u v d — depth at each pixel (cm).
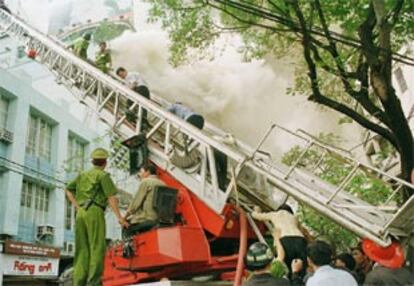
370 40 833
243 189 750
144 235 697
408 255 608
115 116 935
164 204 715
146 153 818
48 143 2552
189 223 735
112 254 766
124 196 1059
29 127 2408
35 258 2194
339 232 1192
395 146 903
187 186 765
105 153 701
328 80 1173
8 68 2784
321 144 691
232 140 786
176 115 851
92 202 672
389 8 795
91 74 1004
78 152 2789
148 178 745
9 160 2112
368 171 682
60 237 2502
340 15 865
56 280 2323
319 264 457
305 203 664
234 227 725
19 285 2192
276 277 484
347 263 606
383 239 584
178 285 612
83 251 664
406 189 767
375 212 639
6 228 2081
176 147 819
